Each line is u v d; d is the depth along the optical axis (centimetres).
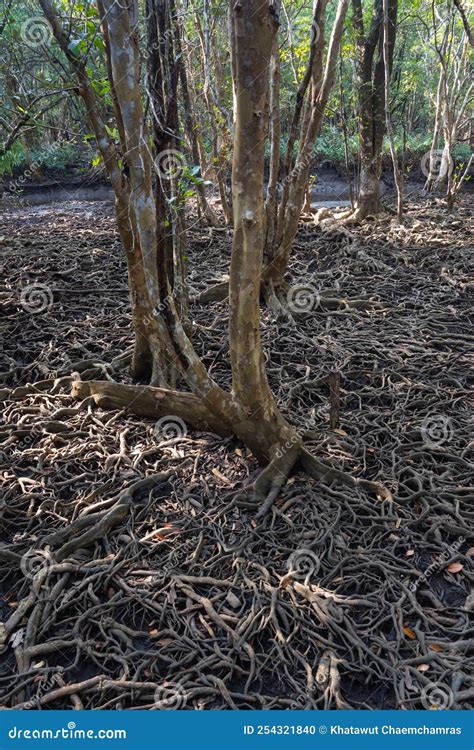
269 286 664
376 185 1003
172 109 342
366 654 288
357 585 324
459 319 661
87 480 395
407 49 1552
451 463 414
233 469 400
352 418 464
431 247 877
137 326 473
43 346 568
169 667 281
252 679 279
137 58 348
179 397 437
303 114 645
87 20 365
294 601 309
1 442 430
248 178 307
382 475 397
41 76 921
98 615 306
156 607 308
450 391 505
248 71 281
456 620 305
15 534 355
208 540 349
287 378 518
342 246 884
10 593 323
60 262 802
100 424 441
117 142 473
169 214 412
